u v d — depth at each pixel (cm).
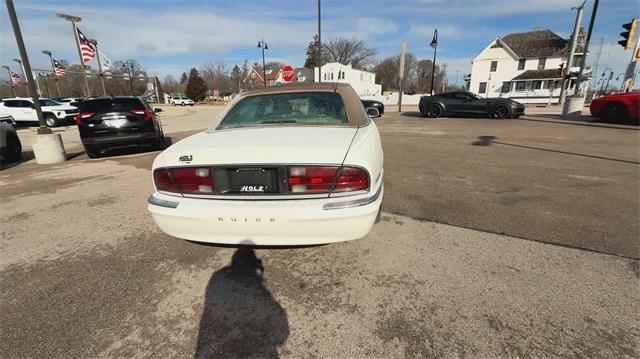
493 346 179
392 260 263
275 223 209
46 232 335
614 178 486
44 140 699
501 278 237
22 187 509
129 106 738
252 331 194
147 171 598
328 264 260
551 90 4047
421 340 184
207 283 240
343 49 6650
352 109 295
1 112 1791
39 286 242
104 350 182
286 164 208
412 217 347
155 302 221
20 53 669
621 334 185
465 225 326
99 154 780
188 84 7025
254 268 258
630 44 1133
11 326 201
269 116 296
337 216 205
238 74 8619
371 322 198
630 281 231
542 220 336
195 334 192
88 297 228
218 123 300
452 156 661
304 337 188
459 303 212
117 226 345
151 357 177
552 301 212
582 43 3900
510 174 516
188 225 222
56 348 184
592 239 293
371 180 215
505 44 4238
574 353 173
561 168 550
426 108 1686
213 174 218
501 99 1494
